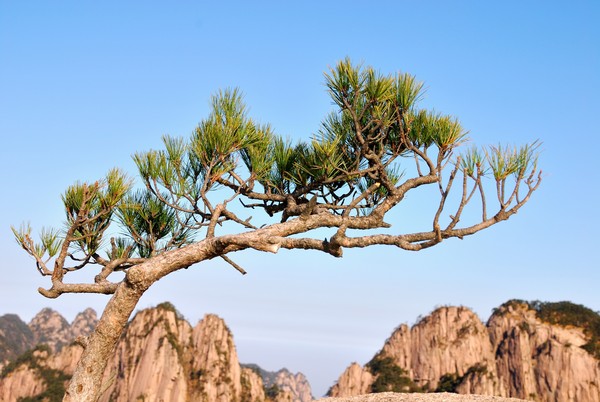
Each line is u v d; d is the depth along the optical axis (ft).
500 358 348.79
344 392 347.15
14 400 376.48
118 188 28.09
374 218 29.55
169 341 338.34
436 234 27.86
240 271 29.73
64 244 27.81
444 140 29.35
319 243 27.04
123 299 25.88
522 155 28.63
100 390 26.09
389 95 27.84
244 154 30.81
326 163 29.07
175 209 29.14
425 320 383.65
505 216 28.53
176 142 28.68
